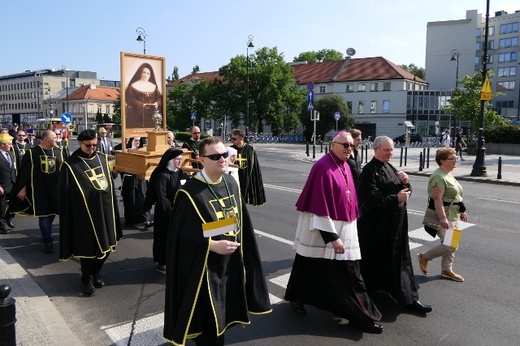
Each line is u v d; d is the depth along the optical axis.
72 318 4.80
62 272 6.26
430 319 4.76
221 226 3.25
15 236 8.27
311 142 53.06
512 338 4.37
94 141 5.56
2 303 3.14
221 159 3.39
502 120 32.56
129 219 8.96
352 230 4.44
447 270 5.99
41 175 7.12
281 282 5.86
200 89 61.50
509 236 8.34
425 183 16.19
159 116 8.29
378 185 4.79
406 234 4.85
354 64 65.94
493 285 5.79
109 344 4.25
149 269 6.43
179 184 6.36
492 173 19.31
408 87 61.44
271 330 4.50
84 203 5.36
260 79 55.22
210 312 3.30
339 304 4.39
